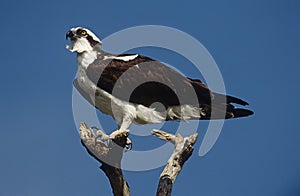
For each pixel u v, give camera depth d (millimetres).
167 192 12078
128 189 12781
